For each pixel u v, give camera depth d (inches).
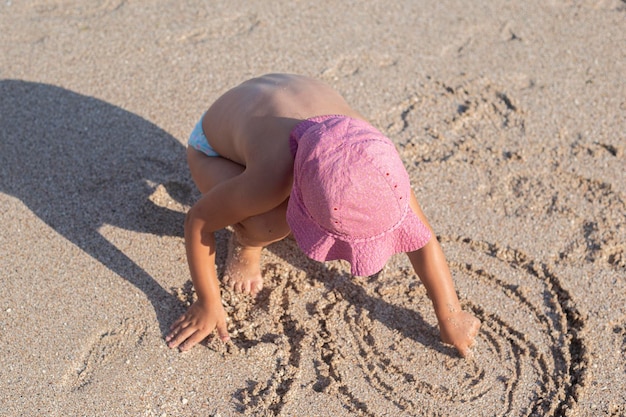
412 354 98.0
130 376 95.0
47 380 94.2
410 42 147.7
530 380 95.7
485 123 131.3
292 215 81.0
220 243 110.7
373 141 75.5
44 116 129.3
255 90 98.1
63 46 143.4
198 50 143.6
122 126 128.0
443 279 95.1
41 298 103.0
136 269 107.1
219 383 95.0
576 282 106.7
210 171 101.0
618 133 129.9
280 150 86.5
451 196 118.0
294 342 99.7
